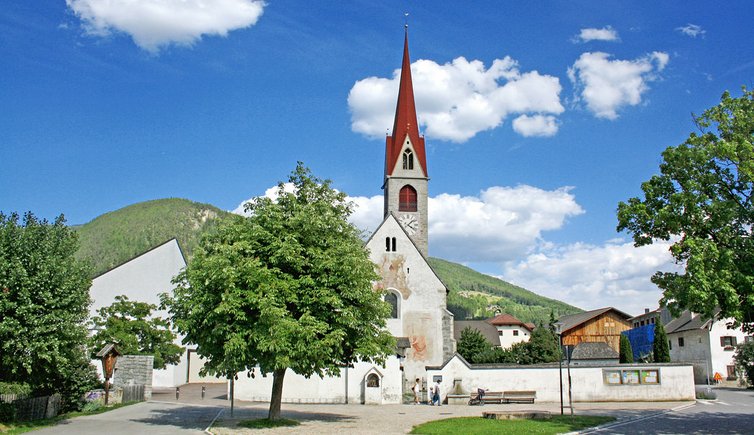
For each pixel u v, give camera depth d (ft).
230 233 115.14
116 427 105.91
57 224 119.34
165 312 243.60
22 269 104.63
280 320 101.81
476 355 281.74
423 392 194.59
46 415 123.65
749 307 97.09
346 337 116.16
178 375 251.19
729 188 105.40
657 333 246.88
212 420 116.88
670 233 108.37
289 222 113.29
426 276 225.15
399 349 215.72
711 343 261.44
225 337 106.22
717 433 99.55
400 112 288.71
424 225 277.64
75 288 112.68
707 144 105.91
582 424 108.17
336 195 124.98
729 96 107.86
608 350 291.99
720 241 100.58
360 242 124.88
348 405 166.30
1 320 103.60
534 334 292.20
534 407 150.71
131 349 196.95
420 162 282.15
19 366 108.06
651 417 123.65
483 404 161.89
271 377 177.68
